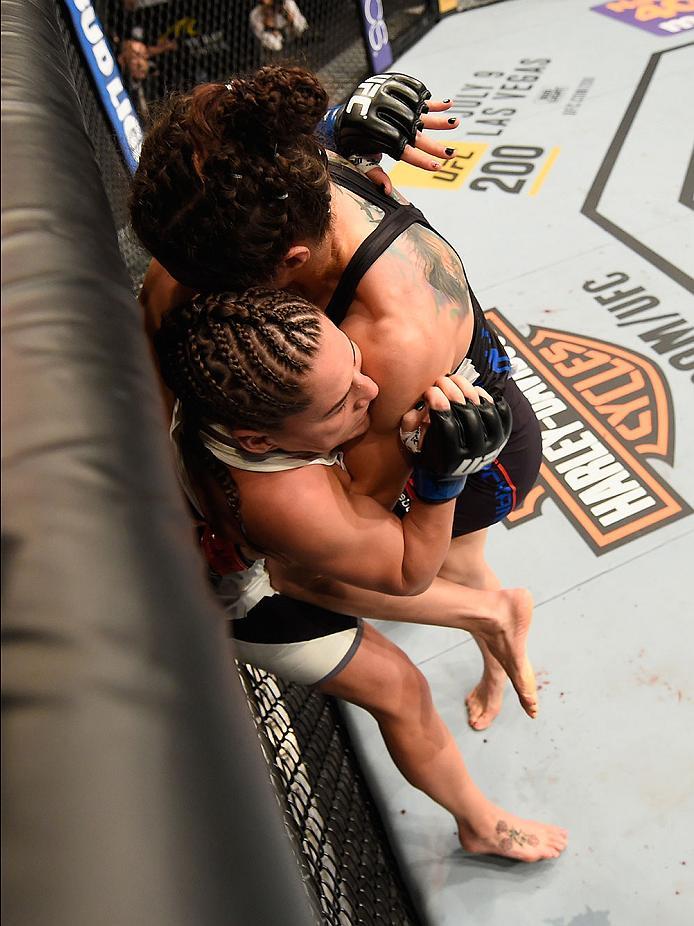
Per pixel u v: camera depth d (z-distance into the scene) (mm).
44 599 409
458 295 1073
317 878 1391
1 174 665
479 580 1708
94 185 760
